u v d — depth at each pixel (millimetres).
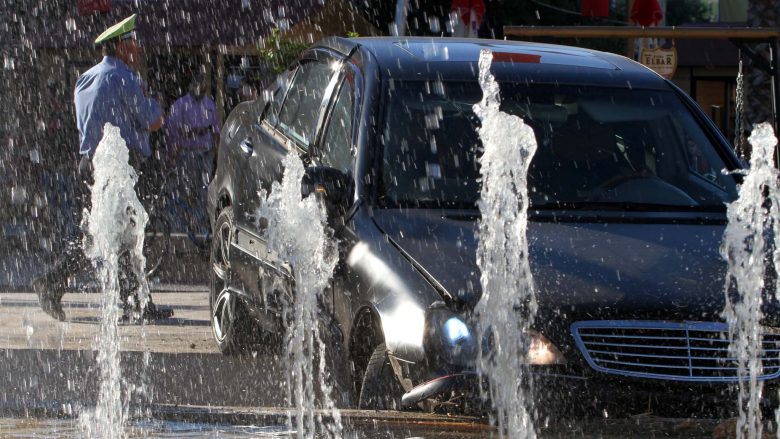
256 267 20438
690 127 19453
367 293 15672
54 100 53438
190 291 32094
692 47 94188
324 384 16969
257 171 21453
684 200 17922
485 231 16188
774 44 35625
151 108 29125
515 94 19094
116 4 58312
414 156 17750
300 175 17812
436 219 16578
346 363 16234
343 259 16609
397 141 17953
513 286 14773
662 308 14492
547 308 14406
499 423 14031
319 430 13828
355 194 17266
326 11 59469
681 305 14539
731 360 14430
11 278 33312
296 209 17516
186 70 58938
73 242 26453
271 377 20781
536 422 14094
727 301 14688
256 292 20469
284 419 14250
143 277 26531
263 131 22672
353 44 20938
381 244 16109
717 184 18500
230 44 57906
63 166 37531
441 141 18000
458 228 16281
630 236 16297
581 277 14930
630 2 62312
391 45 20516
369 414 14133
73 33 56438
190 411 14609
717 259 15688
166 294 31391
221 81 59188
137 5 58344
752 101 52906
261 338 22359
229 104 59031
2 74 53875
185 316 27953
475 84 19188
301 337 17656
